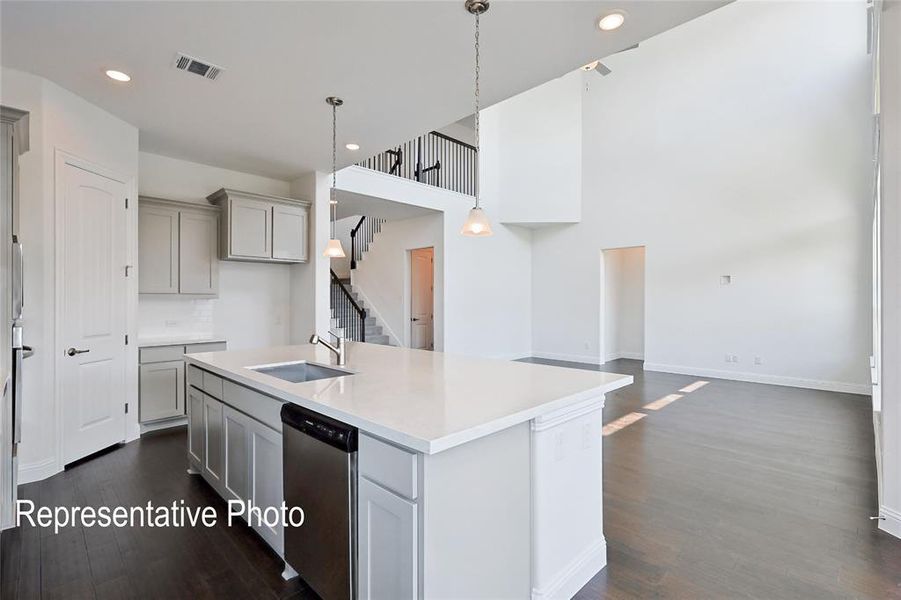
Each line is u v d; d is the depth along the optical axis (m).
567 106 8.09
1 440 2.20
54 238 3.02
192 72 2.85
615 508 2.60
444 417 1.51
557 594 1.78
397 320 8.02
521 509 1.69
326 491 1.68
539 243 8.76
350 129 3.79
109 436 3.52
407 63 2.75
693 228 6.88
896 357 2.29
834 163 5.73
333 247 3.71
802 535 2.30
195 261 4.38
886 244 2.32
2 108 2.13
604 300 8.12
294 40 2.50
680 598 1.83
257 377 2.21
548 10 2.24
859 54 5.57
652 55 7.27
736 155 6.49
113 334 3.55
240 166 4.80
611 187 7.74
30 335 2.92
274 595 1.85
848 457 3.40
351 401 1.73
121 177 3.60
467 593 1.47
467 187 7.99
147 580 1.94
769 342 6.22
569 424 1.88
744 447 3.63
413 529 1.35
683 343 7.00
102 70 2.83
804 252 5.95
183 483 2.93
